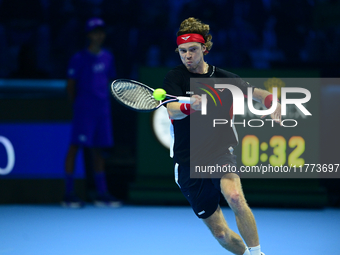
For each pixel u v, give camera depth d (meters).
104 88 21.53
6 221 18.59
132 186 21.62
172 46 36.00
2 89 23.73
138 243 15.14
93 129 21.30
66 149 22.11
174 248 14.49
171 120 10.76
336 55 35.59
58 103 22.02
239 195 9.63
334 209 21.88
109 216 19.77
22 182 21.91
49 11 35.94
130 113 26.83
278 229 17.56
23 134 21.86
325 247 14.87
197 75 10.73
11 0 35.62
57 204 22.09
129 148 26.73
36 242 15.21
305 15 36.41
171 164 21.55
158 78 20.77
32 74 30.17
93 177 24.39
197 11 36.44
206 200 10.48
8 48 35.31
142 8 36.50
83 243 15.12
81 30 35.69
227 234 10.71
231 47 35.94
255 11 36.47
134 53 35.88
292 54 36.03
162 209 21.44
